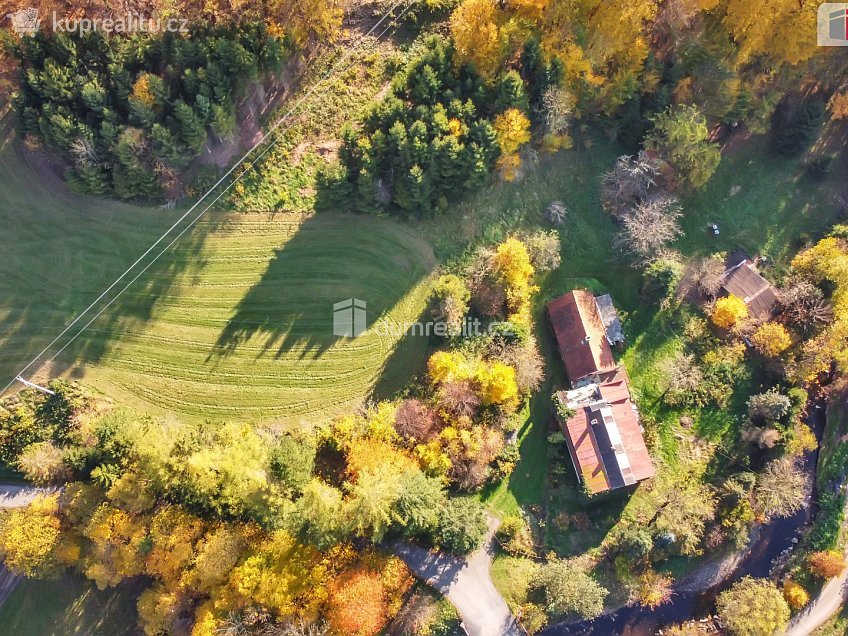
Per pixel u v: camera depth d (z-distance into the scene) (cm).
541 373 5922
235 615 5050
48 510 5162
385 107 5328
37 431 5419
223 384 5753
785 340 5981
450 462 5431
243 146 5816
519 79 5250
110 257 5728
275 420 5738
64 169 5619
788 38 5719
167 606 5075
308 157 5909
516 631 5491
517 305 5897
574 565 5762
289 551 5169
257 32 5272
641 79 5838
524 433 5962
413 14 5991
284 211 5875
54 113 5006
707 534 5947
